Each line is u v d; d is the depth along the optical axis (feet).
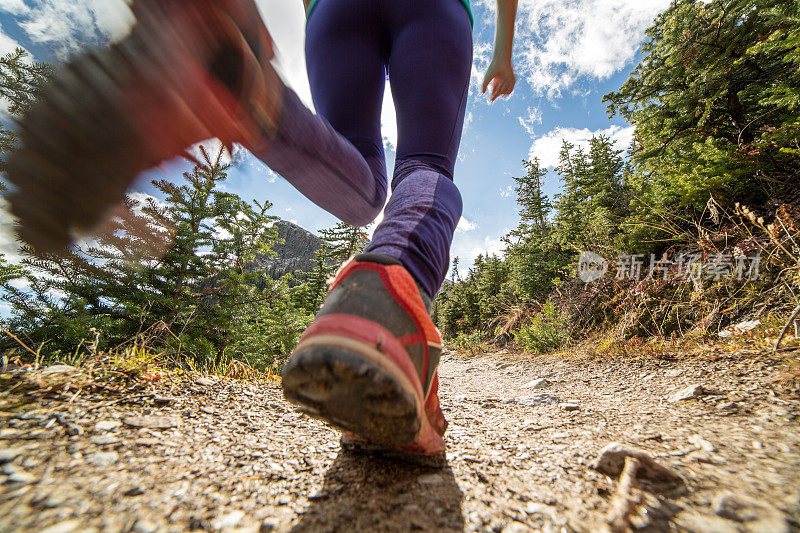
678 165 18.88
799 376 5.82
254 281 28.55
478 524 2.38
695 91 21.06
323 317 2.09
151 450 3.26
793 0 15.26
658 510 2.43
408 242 2.62
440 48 3.73
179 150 1.57
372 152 3.89
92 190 1.42
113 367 5.23
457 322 73.61
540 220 75.61
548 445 3.84
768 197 16.12
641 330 16.76
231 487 2.79
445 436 4.37
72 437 3.26
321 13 4.33
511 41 5.57
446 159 3.58
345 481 2.97
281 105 1.89
